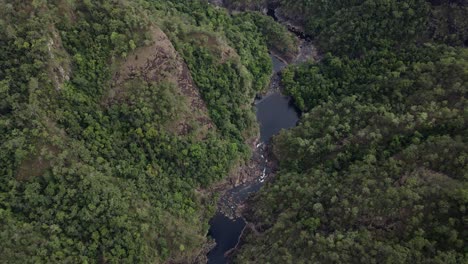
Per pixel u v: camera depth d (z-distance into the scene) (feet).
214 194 298.15
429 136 248.93
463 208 209.97
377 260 215.92
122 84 269.03
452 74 271.69
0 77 238.48
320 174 272.10
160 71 274.98
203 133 291.79
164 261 260.21
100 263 240.53
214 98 301.43
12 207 230.07
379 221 230.07
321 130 298.35
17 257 217.56
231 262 275.59
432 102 262.06
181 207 277.64
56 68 244.42
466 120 245.24
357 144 271.49
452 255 201.87
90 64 259.60
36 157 234.79
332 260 225.56
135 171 265.95
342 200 244.01
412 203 223.92
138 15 270.46
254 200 294.25
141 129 270.46
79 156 246.68
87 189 239.30
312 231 244.22
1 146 230.89
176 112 278.67
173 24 294.66
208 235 287.48
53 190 235.81
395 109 279.49
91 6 259.19
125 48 264.52
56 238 229.25
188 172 287.48
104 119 263.70
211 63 302.45
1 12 237.25
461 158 225.56
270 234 262.67
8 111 238.68
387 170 245.65
